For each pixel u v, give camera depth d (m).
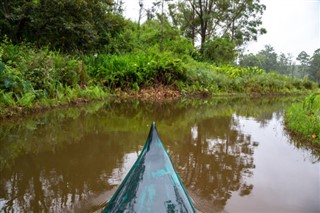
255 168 4.64
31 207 3.13
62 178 3.96
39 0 12.18
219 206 3.29
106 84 13.52
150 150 2.08
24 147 5.29
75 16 12.85
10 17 11.94
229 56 29.22
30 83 8.63
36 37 12.84
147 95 14.16
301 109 8.68
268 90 21.72
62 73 10.75
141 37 21.33
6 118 7.20
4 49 9.68
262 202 3.45
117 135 6.42
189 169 4.46
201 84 17.42
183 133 6.95
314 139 6.40
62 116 8.14
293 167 4.76
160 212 1.71
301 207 3.36
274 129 7.87
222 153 5.38
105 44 16.23
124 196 1.84
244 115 10.38
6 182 3.78
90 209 3.10
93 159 4.78
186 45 24.89
